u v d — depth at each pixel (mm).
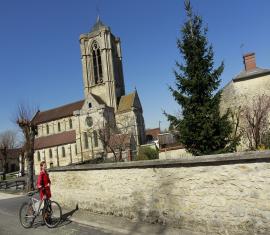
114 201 12391
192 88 19672
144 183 11070
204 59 19906
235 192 8320
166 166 10227
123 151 52469
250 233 8016
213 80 19828
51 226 11938
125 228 10617
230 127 19484
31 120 30375
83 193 14055
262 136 21781
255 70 28328
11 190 30422
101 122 74125
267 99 26000
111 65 82875
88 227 11320
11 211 16812
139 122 80375
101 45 83312
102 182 13000
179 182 9805
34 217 12352
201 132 19031
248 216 8055
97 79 83562
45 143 84875
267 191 7676
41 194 12266
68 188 14977
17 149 89375
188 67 20000
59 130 87062
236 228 8305
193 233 9180
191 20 20359
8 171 87500
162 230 9859
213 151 19062
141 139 79562
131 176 11617
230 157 8312
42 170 12477
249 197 8031
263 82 27750
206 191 9031
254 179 7922
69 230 11211
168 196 10164
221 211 8648
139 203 11281
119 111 79938
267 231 7688
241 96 27953
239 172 8234
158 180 10539
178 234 9289
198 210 9250
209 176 8938
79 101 89062
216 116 19359
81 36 85562
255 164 7906
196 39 20109
